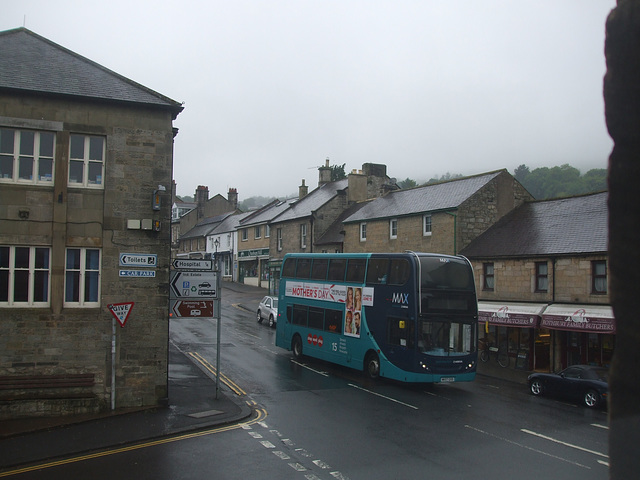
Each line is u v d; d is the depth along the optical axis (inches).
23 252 553.6
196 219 3031.5
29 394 540.7
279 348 1026.1
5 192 545.6
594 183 3250.5
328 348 856.3
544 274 918.4
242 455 425.1
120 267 577.3
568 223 968.3
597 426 541.6
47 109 559.8
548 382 713.0
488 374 912.3
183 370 782.5
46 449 435.5
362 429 508.4
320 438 476.1
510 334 986.1
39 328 550.3
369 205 1480.1
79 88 574.6
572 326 781.3
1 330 541.0
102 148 584.1
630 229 129.9
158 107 594.6
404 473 382.6
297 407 599.2
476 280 1037.8
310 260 936.3
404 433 495.5
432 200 1229.7
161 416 544.1
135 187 586.9
